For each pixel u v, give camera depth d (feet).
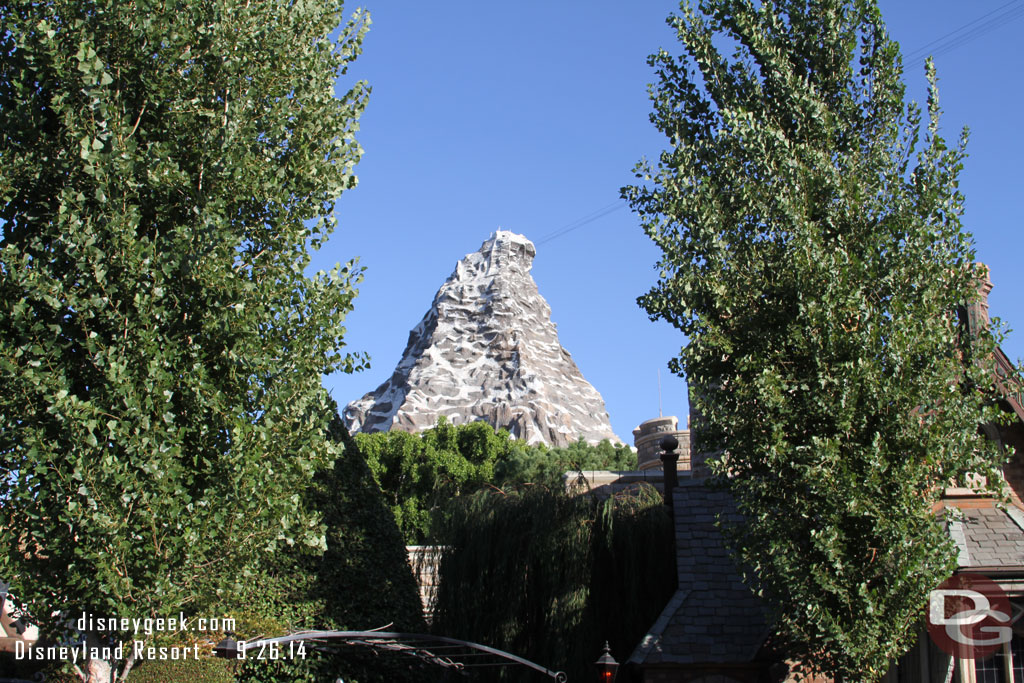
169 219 40.14
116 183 38.04
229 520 37.65
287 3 44.70
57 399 35.27
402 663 64.08
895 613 43.45
